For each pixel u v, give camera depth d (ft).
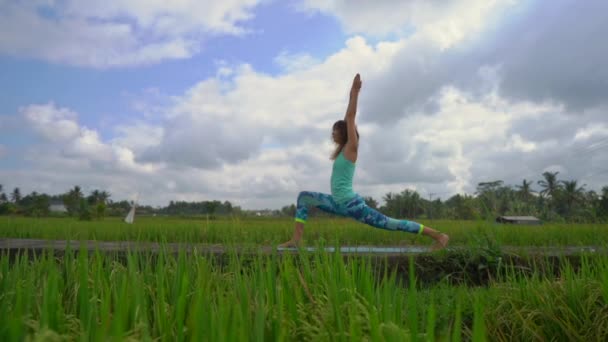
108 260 10.64
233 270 10.50
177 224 41.32
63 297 8.93
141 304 6.70
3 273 9.16
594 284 10.52
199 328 5.36
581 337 9.02
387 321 6.30
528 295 10.83
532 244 26.45
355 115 18.25
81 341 5.43
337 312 6.32
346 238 30.63
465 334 9.91
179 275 8.61
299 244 11.78
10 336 5.02
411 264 6.33
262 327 5.87
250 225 36.47
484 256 16.85
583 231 29.50
